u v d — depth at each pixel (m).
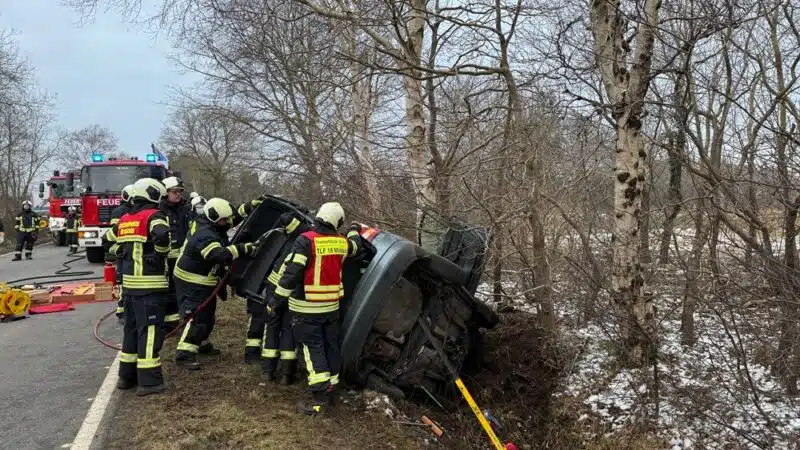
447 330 5.54
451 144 7.43
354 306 4.87
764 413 4.57
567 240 6.61
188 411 4.62
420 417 5.08
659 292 6.02
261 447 4.07
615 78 5.55
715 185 4.89
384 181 7.48
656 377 5.00
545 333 6.46
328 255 4.72
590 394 5.55
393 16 6.23
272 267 5.56
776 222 5.06
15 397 5.08
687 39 5.48
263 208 5.94
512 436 5.27
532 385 6.09
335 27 7.16
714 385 5.04
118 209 5.77
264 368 5.42
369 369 5.22
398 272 4.89
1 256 18.52
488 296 7.62
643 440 4.74
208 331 5.82
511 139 6.45
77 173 17.97
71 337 7.21
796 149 4.81
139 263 4.94
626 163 5.58
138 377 4.98
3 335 7.35
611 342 5.92
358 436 4.43
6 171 34.12
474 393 5.89
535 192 6.02
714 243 4.99
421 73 7.21
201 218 5.47
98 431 4.26
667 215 5.48
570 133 6.85
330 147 8.41
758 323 5.08
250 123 14.65
